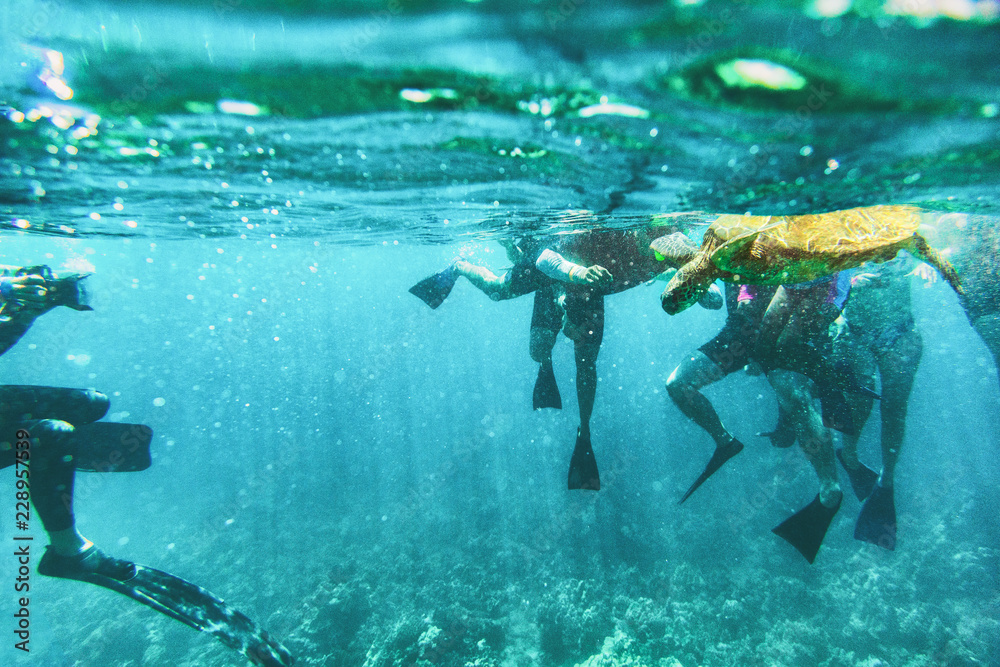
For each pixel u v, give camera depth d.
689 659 9.06
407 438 27.52
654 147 3.55
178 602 4.98
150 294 38.09
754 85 2.47
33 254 9.43
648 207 5.39
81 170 4.26
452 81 2.64
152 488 24.02
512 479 17.78
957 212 5.04
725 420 20.50
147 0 1.94
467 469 19.45
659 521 13.48
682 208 5.28
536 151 3.91
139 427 5.63
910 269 6.89
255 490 20.81
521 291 7.74
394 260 27.05
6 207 5.42
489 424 26.42
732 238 2.97
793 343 5.75
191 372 76.31
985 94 2.39
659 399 27.62
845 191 4.00
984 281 5.22
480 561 12.65
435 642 8.90
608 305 34.91
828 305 5.63
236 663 9.72
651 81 2.53
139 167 4.29
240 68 2.50
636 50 2.23
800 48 2.10
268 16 2.03
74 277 5.28
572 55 2.32
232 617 5.13
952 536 11.65
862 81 2.31
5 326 4.85
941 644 8.77
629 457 17.78
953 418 24.91
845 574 10.66
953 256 5.31
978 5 1.73
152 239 9.11
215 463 28.67
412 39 2.19
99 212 6.02
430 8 1.94
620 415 24.36
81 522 19.72
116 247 17.81
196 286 35.31
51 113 3.04
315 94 2.81
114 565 4.87
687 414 6.72
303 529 16.03
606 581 11.31
